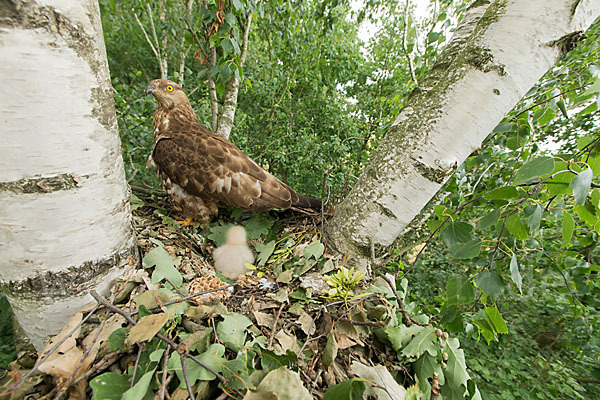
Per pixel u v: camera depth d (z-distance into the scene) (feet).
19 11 2.24
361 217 4.76
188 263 5.06
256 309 4.12
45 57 2.45
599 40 5.71
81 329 3.20
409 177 4.25
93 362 2.82
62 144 2.74
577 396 9.95
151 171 12.28
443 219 4.21
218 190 5.66
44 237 2.94
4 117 2.41
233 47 6.48
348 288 4.07
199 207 5.97
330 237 5.28
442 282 14.33
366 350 3.77
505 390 10.37
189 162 5.67
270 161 17.89
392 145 4.46
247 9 7.39
